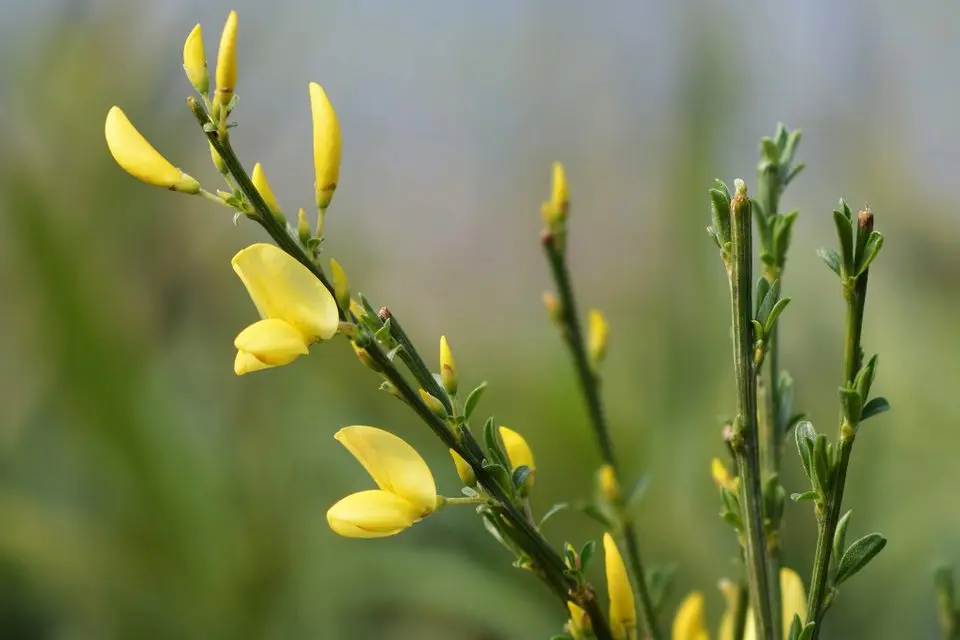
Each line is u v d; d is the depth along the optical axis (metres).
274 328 0.45
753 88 1.17
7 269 0.92
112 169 0.98
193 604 0.90
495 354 1.18
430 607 0.88
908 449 1.00
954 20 1.19
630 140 1.42
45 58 0.97
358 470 0.97
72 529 0.89
